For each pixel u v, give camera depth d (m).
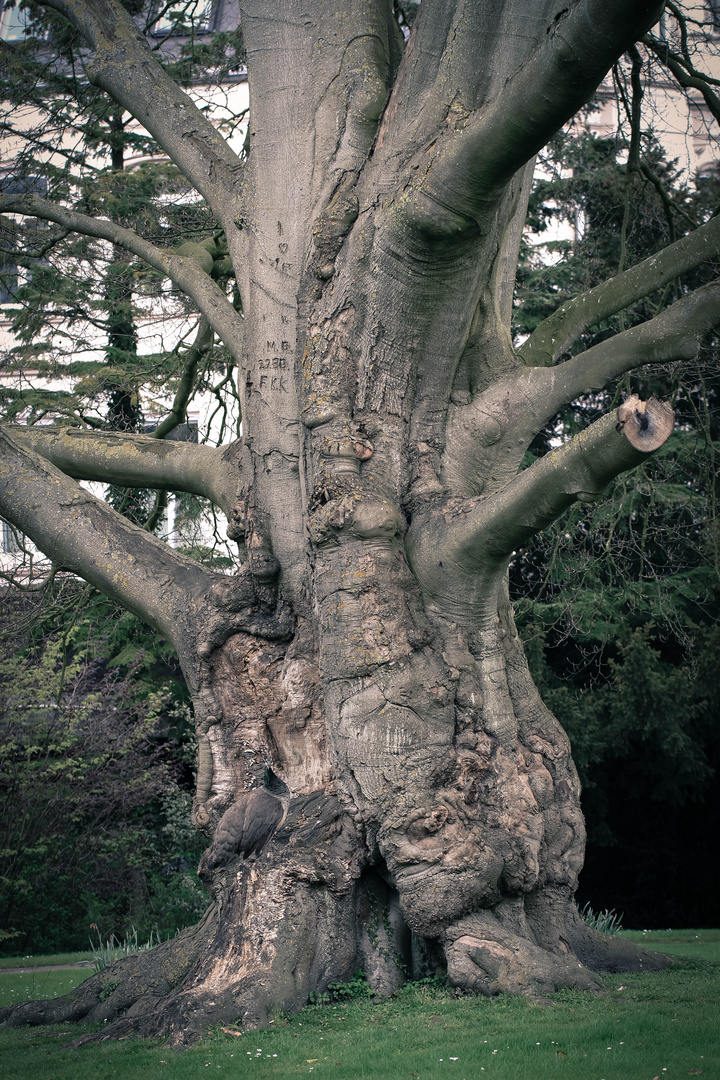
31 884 17.08
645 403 5.73
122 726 18.69
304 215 7.87
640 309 15.66
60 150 13.45
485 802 7.09
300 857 7.09
